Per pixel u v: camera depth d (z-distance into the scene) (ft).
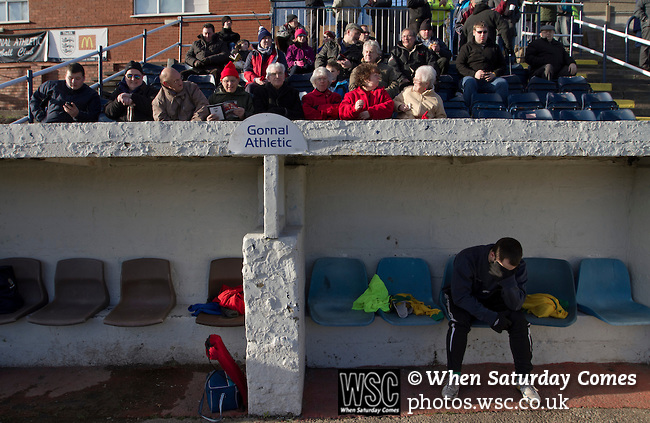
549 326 14.07
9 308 14.38
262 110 15.69
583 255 15.69
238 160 14.92
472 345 14.71
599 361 14.83
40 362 14.58
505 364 14.74
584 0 37.01
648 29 28.25
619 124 11.89
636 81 28.99
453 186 15.44
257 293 11.69
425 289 15.25
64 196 15.34
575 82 24.23
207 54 25.94
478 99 21.49
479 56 24.03
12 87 36.50
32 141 11.69
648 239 14.87
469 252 12.94
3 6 37.35
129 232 15.46
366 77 14.19
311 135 11.47
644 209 15.02
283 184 13.44
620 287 15.42
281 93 15.81
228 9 36.58
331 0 32.45
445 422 11.91
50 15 37.14
